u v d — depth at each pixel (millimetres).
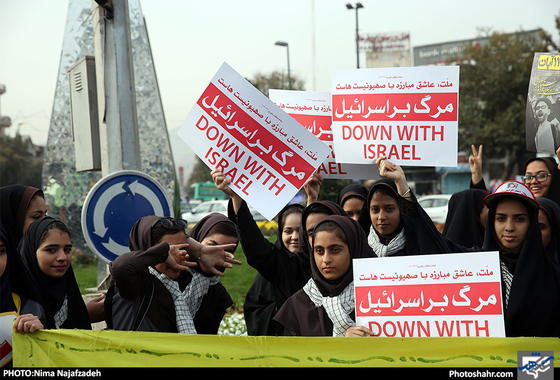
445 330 2668
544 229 3322
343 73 3670
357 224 3059
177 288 3021
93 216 3598
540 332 2855
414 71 3551
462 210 4328
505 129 28578
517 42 29172
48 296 2986
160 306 2947
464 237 4297
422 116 3533
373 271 2760
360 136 3643
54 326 2982
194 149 3447
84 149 4500
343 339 2658
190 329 2949
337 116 3691
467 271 2664
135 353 2701
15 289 2893
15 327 2723
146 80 5168
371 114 3615
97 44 4305
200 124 3441
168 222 3049
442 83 3512
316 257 2969
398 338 2635
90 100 4387
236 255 12852
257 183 3385
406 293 2715
